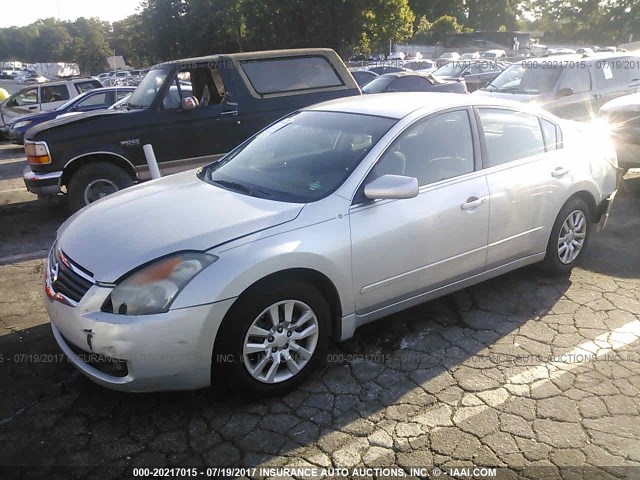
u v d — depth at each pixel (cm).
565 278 477
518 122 438
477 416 305
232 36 3744
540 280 473
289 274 313
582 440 285
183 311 284
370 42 3656
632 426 294
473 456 276
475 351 368
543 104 950
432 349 372
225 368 304
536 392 324
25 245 633
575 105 978
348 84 808
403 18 3622
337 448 284
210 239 302
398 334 392
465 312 421
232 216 323
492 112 423
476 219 389
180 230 313
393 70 2092
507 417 303
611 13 6066
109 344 285
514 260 432
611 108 743
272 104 752
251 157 416
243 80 738
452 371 347
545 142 452
